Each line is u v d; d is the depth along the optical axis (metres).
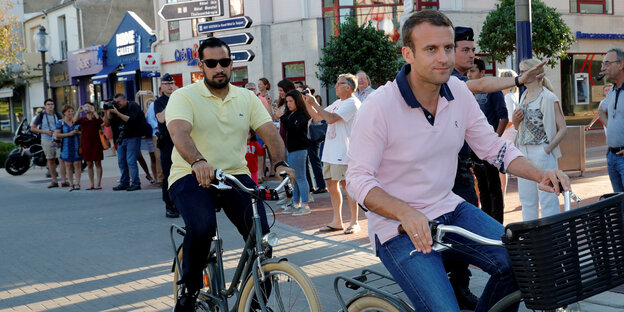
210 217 3.70
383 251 2.66
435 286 2.46
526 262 2.13
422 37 2.46
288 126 8.79
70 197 12.43
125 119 12.28
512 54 18.95
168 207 9.34
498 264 2.56
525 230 2.10
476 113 2.82
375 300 2.77
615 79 5.34
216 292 3.89
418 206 2.73
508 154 2.78
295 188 9.19
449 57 2.46
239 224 3.85
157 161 13.09
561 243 2.13
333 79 18.75
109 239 7.93
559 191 2.59
